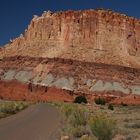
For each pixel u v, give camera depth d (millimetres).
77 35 186000
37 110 47094
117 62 173000
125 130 20562
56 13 197375
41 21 197375
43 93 135875
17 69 167250
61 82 151375
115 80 156750
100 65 165000
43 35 191875
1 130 21469
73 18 191375
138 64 179500
